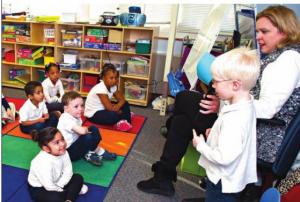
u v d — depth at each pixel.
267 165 1.25
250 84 0.98
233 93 1.01
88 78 3.32
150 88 3.33
